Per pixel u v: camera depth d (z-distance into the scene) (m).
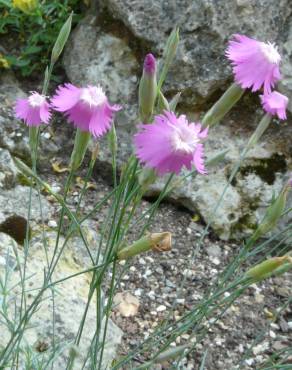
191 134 0.14
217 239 0.34
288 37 0.33
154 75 0.16
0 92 0.37
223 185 0.34
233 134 0.34
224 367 0.29
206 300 0.18
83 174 0.36
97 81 0.35
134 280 0.32
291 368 0.19
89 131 0.16
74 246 0.30
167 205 0.35
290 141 0.34
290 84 0.33
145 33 0.34
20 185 0.32
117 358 0.27
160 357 0.18
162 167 0.14
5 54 0.39
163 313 0.30
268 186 0.34
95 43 0.36
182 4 0.34
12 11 0.39
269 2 0.33
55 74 0.39
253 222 0.34
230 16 0.33
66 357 0.25
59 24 0.39
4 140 0.34
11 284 0.26
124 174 0.17
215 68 0.33
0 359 0.19
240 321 0.31
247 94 0.34
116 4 0.34
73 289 0.28
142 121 0.16
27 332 0.25
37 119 0.19
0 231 0.29
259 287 0.32
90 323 0.26
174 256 0.33
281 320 0.31
